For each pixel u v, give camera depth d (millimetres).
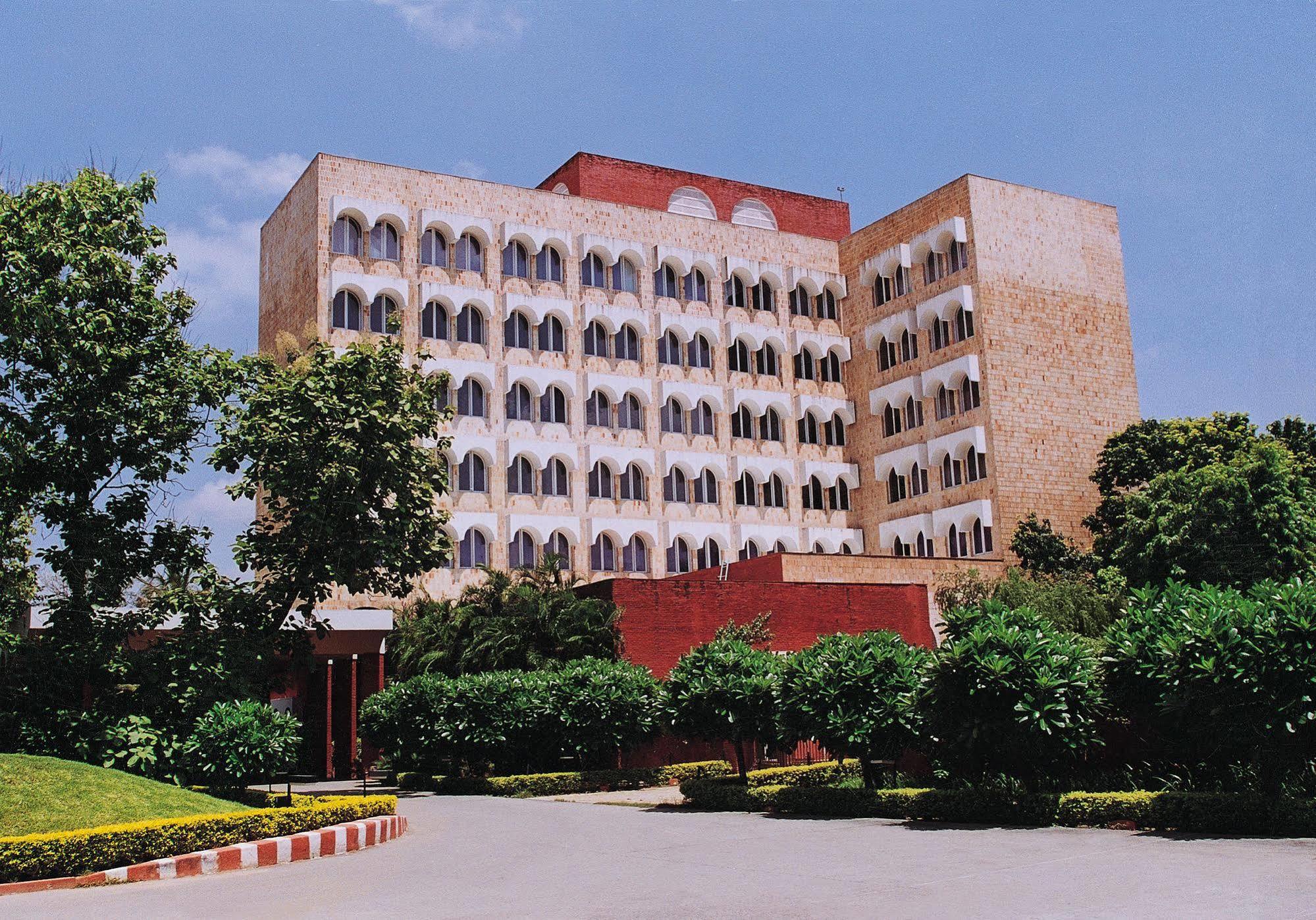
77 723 20531
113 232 22812
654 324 57844
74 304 22031
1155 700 16922
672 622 36781
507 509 52375
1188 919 9258
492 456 52219
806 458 60562
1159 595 19328
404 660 36125
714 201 63250
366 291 50281
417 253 52219
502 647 34094
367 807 19438
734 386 59375
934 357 55781
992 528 51625
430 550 25062
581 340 55781
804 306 62281
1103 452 52312
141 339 23328
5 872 13375
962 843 14930
